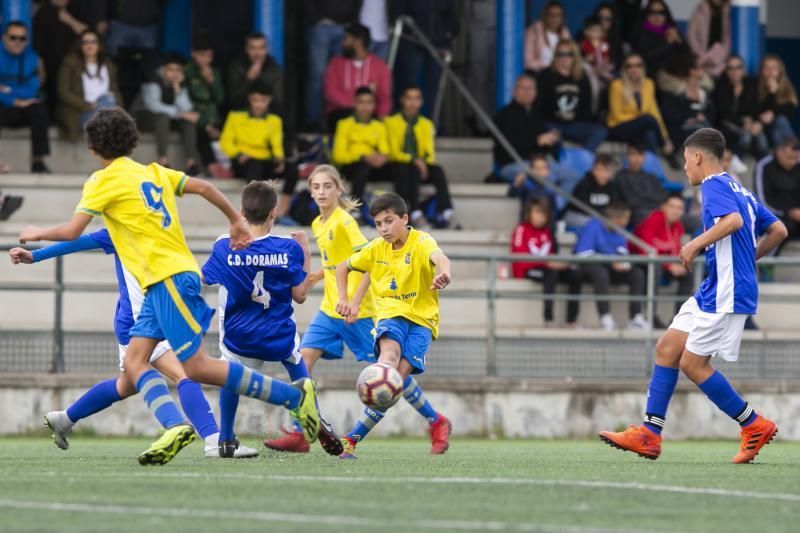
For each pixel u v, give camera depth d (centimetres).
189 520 1456
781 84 5775
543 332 4497
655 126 5534
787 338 4528
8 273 4672
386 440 3969
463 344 4256
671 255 4888
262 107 5016
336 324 2903
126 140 2150
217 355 4200
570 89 5466
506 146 5291
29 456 2641
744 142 5694
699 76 5697
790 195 5347
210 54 5194
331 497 1697
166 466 2202
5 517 1473
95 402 2391
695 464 2502
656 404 2547
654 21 5750
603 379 4272
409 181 5050
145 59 5203
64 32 5272
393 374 2444
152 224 2130
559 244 5094
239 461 2361
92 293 4600
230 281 2438
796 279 5222
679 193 5262
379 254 2566
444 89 5991
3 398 3950
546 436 4147
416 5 5703
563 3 6309
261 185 2459
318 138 5112
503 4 5662
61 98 5138
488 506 1619
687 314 2523
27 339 4062
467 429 4125
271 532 1370
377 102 5306
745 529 1455
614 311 4722
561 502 1677
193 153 5144
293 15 6016
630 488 1870
